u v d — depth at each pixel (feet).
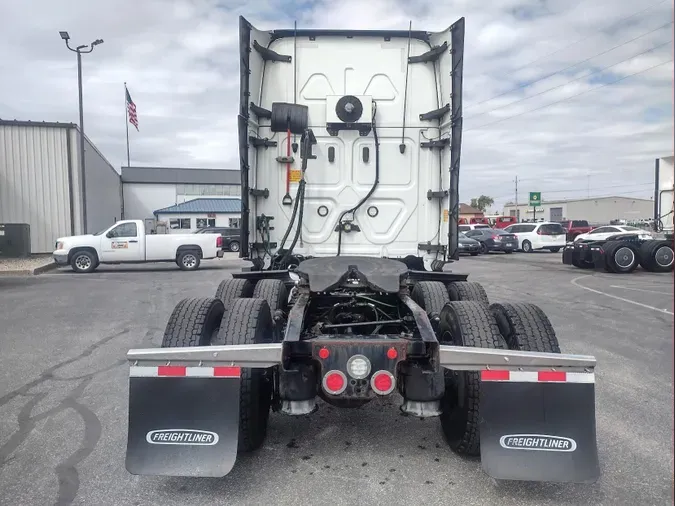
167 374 10.00
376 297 14.03
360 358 9.91
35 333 24.98
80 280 48.47
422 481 10.89
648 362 19.61
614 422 13.84
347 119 18.01
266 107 18.52
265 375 11.94
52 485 10.71
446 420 12.32
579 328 25.81
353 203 18.58
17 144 76.54
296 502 10.07
